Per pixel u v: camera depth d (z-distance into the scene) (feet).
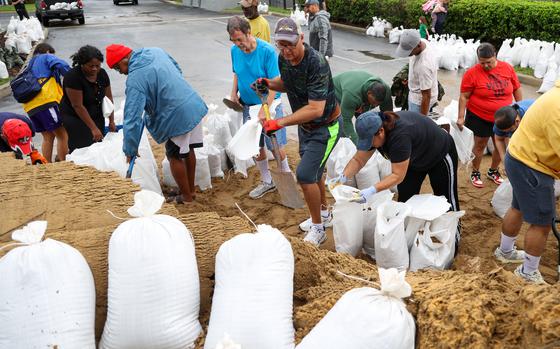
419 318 7.88
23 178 12.25
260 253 8.70
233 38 16.93
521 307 7.38
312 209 14.57
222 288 8.66
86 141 18.81
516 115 14.70
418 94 19.24
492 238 15.26
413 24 53.83
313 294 9.47
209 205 17.65
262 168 18.25
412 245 12.67
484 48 17.46
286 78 13.30
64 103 18.57
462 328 7.30
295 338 8.57
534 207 11.98
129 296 8.42
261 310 8.29
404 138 12.13
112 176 12.51
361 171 17.29
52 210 10.98
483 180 19.39
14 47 45.19
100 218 10.80
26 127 14.56
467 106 18.58
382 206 12.45
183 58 45.75
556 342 6.55
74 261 8.64
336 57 45.03
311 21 35.63
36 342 7.91
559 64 34.09
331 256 10.52
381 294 7.75
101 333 9.27
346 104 17.78
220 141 20.03
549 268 13.73
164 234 8.82
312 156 13.96
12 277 8.16
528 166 11.72
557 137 10.90
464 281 8.53
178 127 15.53
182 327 8.59
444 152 13.17
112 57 14.84
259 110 16.49
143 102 14.67
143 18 76.18
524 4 43.06
